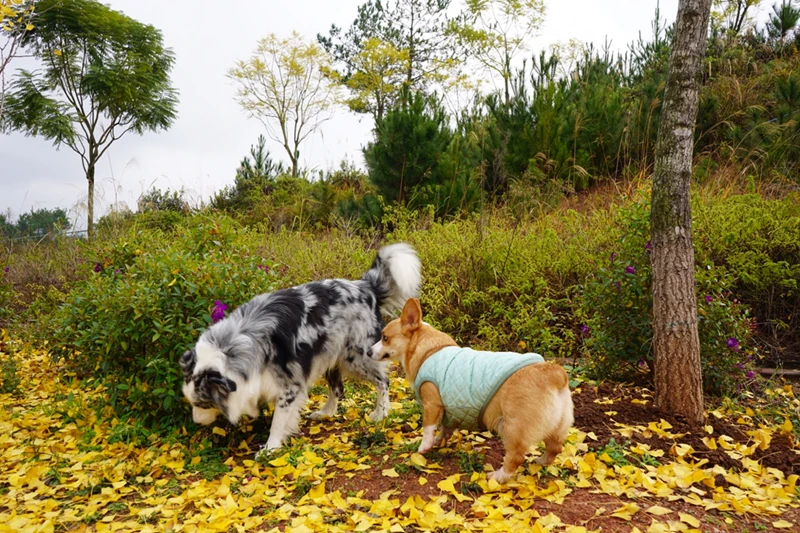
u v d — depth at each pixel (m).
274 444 4.85
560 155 12.13
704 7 4.69
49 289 10.31
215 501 3.97
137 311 5.20
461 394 4.03
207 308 5.45
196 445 5.00
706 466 4.30
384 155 12.35
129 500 4.16
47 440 5.27
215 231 6.74
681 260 4.85
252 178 19.98
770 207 7.86
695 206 7.89
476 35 24.31
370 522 3.46
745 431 4.88
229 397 4.59
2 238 13.55
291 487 4.15
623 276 5.87
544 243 8.48
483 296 7.95
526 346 7.27
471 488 3.88
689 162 4.84
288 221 15.39
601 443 4.51
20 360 7.86
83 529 3.65
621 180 11.81
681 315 4.88
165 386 5.12
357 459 4.55
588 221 9.23
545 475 4.04
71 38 20.17
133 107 21.39
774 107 11.96
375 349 4.78
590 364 6.39
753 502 3.73
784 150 10.68
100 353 5.54
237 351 4.63
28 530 3.61
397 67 27.67
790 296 7.30
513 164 12.55
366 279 5.78
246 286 5.68
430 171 12.23
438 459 4.40
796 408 5.49
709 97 12.46
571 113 12.84
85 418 5.60
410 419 5.38
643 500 3.75
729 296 7.32
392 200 12.31
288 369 4.93
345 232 11.43
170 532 3.55
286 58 28.39
